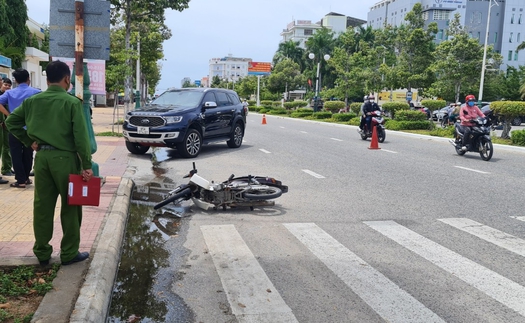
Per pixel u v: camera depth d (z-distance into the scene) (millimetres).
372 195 8805
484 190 9320
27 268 4445
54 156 4242
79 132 4230
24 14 29172
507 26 74750
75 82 7625
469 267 5137
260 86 79688
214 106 14234
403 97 55469
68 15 7574
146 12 24578
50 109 4242
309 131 24359
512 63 75500
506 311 4098
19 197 7508
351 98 67500
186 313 4066
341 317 3994
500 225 6816
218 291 4508
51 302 3752
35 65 35750
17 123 4348
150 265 5180
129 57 22484
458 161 13516
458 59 34219
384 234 6348
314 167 12141
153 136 12984
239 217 7203
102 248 5074
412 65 40250
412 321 3918
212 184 7652
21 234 5574
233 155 14375
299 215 7340
